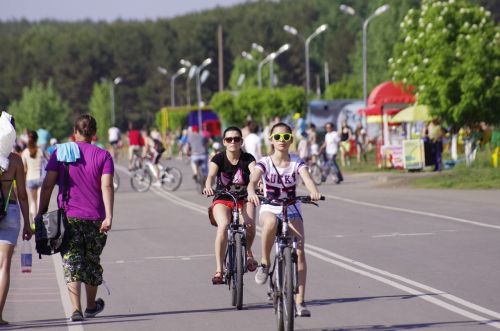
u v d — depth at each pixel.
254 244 39.75
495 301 25.39
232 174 26.70
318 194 22.55
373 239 40.38
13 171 23.45
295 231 23.00
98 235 23.45
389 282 29.03
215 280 26.34
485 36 86.12
